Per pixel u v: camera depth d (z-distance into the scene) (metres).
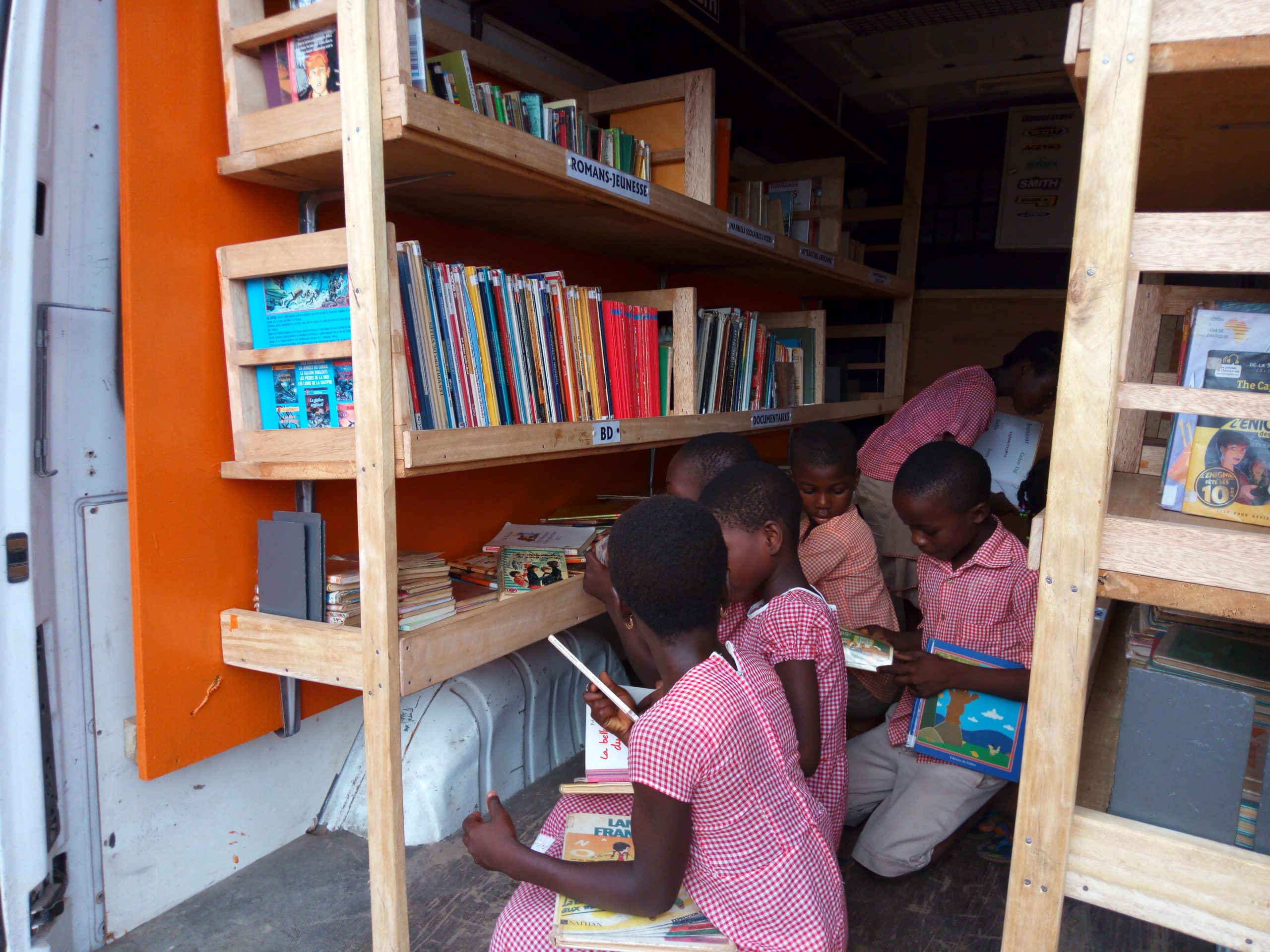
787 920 1.08
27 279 1.40
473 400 1.75
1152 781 1.11
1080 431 0.98
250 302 1.70
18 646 1.44
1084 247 0.96
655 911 1.09
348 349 1.53
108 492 1.61
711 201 2.42
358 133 1.37
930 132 4.70
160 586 1.62
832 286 3.98
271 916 1.74
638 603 1.13
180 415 1.64
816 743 1.41
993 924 1.76
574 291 2.06
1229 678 1.08
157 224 1.57
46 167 1.46
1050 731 1.04
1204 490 1.10
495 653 1.76
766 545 1.50
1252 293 1.66
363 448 1.44
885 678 2.04
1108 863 1.05
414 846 2.01
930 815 1.85
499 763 2.23
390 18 1.36
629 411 2.29
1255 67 0.90
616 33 2.84
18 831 1.47
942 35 3.49
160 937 1.67
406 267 1.57
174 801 1.75
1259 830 1.02
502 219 2.22
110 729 1.63
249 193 1.74
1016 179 4.44
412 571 1.61
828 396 3.87
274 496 1.84
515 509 2.58
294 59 1.58
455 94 1.69
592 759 1.42
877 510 2.95
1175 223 0.94
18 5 1.36
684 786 1.03
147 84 1.53
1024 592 1.84
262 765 1.92
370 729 1.50
